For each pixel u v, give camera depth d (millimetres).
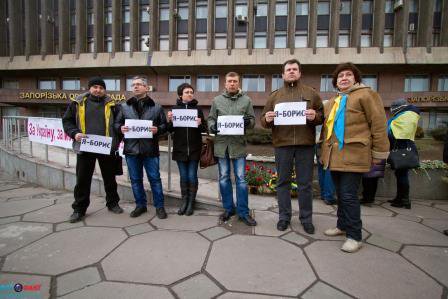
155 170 3570
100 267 2324
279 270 2299
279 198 3234
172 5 20859
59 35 22484
